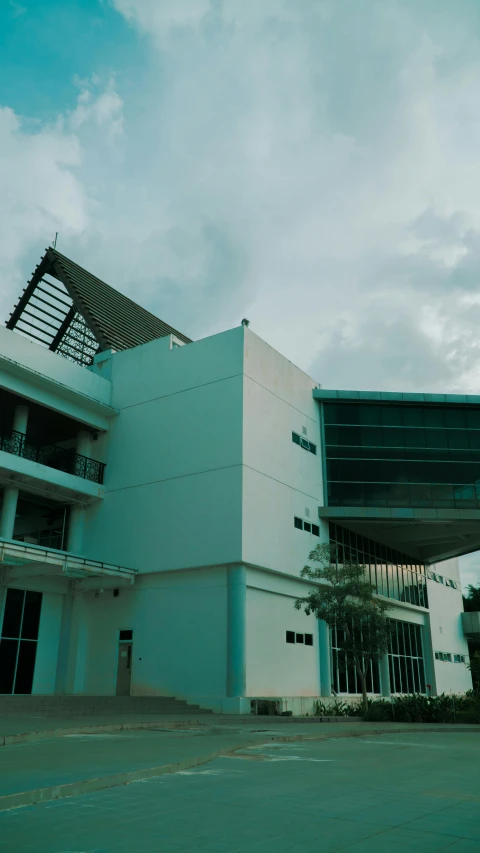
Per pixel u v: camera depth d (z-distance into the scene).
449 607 45.22
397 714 24.50
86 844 4.98
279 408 28.97
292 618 27.27
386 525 33.78
